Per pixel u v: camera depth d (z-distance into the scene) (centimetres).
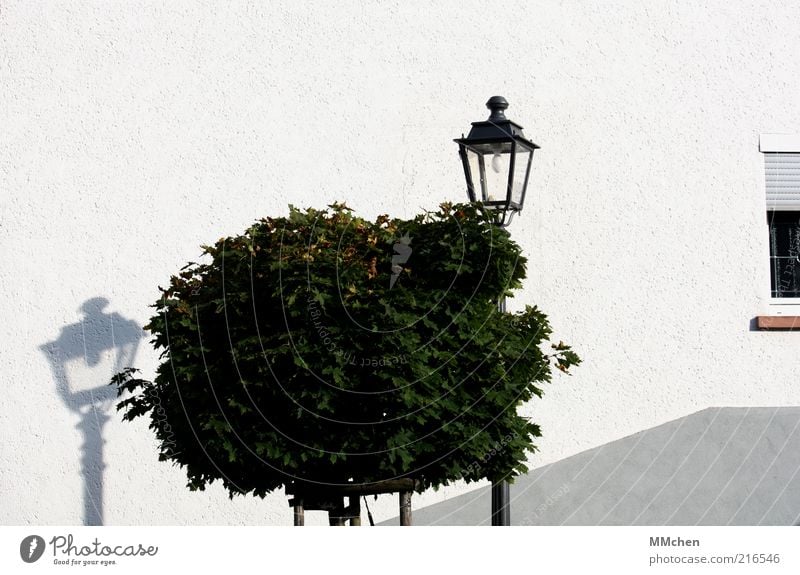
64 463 1164
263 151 1184
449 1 1190
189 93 1192
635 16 1191
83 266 1181
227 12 1198
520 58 1184
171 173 1186
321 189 1178
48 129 1196
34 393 1172
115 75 1198
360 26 1191
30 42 1205
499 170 891
